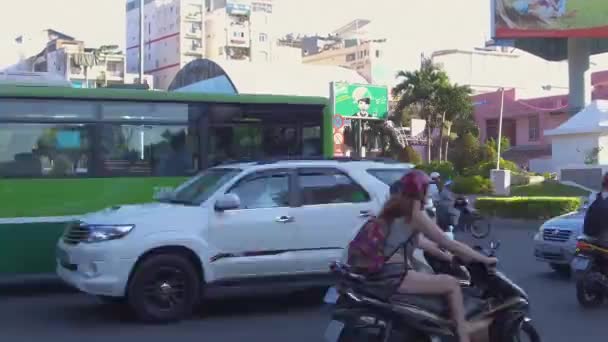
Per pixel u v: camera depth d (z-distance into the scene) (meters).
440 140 49.38
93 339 8.36
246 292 11.61
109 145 11.45
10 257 10.91
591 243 10.14
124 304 10.44
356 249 6.05
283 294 11.43
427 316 5.97
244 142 12.23
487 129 59.72
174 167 11.78
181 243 8.97
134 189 11.53
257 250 9.29
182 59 112.31
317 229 9.55
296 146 12.54
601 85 58.25
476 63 94.19
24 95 11.02
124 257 8.74
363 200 9.85
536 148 54.22
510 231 23.67
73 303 10.74
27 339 8.37
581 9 39.09
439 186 21.72
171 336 8.51
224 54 115.38
